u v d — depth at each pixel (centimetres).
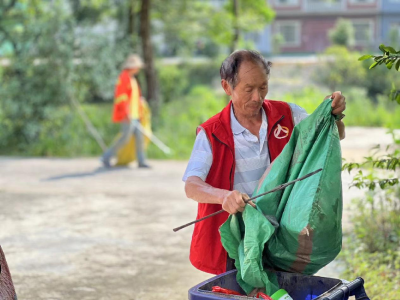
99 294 558
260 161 356
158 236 746
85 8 1844
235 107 354
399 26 4447
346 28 3916
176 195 973
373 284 531
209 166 355
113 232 767
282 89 2627
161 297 548
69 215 855
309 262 320
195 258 367
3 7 1551
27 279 601
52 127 1488
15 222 821
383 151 1238
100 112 1678
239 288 332
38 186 1055
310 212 304
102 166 1252
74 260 659
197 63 2988
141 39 1648
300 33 4606
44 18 1502
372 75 2584
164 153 1376
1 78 1489
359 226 674
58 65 1466
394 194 712
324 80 2659
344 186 479
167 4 1822
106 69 1511
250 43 1984
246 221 315
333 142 316
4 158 1384
